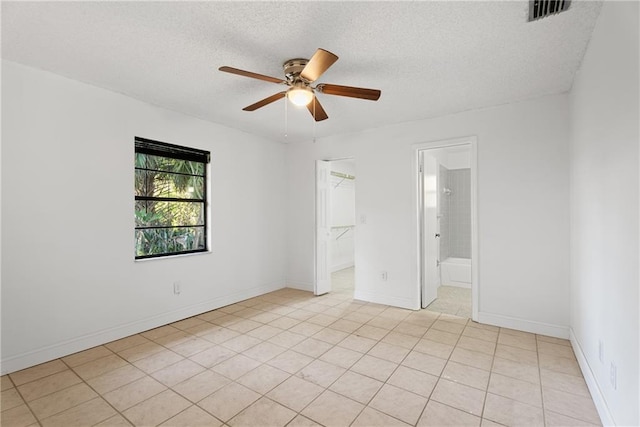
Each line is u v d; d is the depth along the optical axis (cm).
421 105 325
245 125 399
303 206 482
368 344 283
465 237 558
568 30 194
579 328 248
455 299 433
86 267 273
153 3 169
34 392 208
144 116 315
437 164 481
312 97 232
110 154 289
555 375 227
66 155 262
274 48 215
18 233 237
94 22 186
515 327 315
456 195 566
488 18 182
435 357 257
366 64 238
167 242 349
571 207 282
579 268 249
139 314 311
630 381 139
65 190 261
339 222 688
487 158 330
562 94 294
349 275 617
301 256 485
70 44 212
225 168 400
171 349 273
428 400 199
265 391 209
